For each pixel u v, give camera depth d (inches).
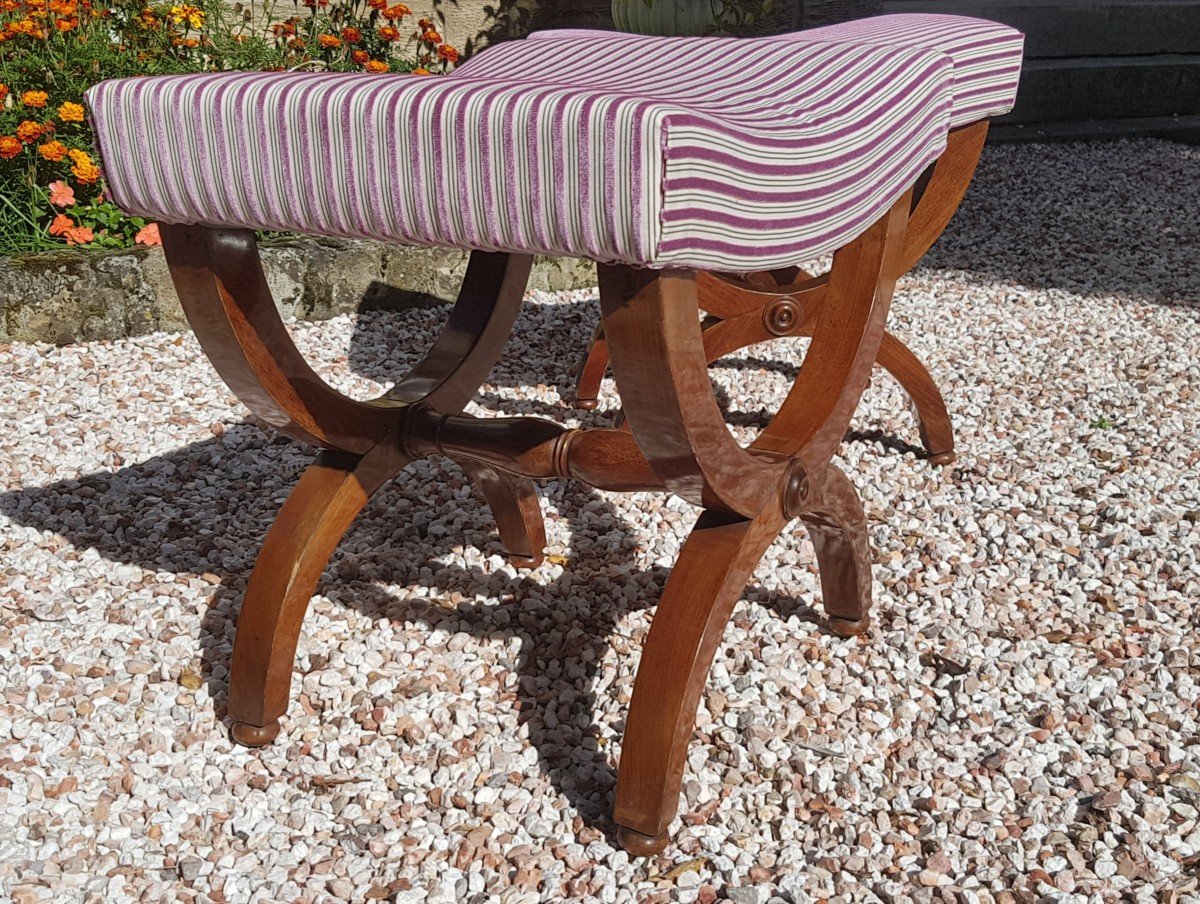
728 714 64.3
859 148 50.3
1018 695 67.4
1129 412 109.7
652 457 50.3
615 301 45.4
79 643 69.5
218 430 100.4
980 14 234.4
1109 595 77.7
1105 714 65.6
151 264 120.0
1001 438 104.3
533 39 76.7
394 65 167.5
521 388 112.0
